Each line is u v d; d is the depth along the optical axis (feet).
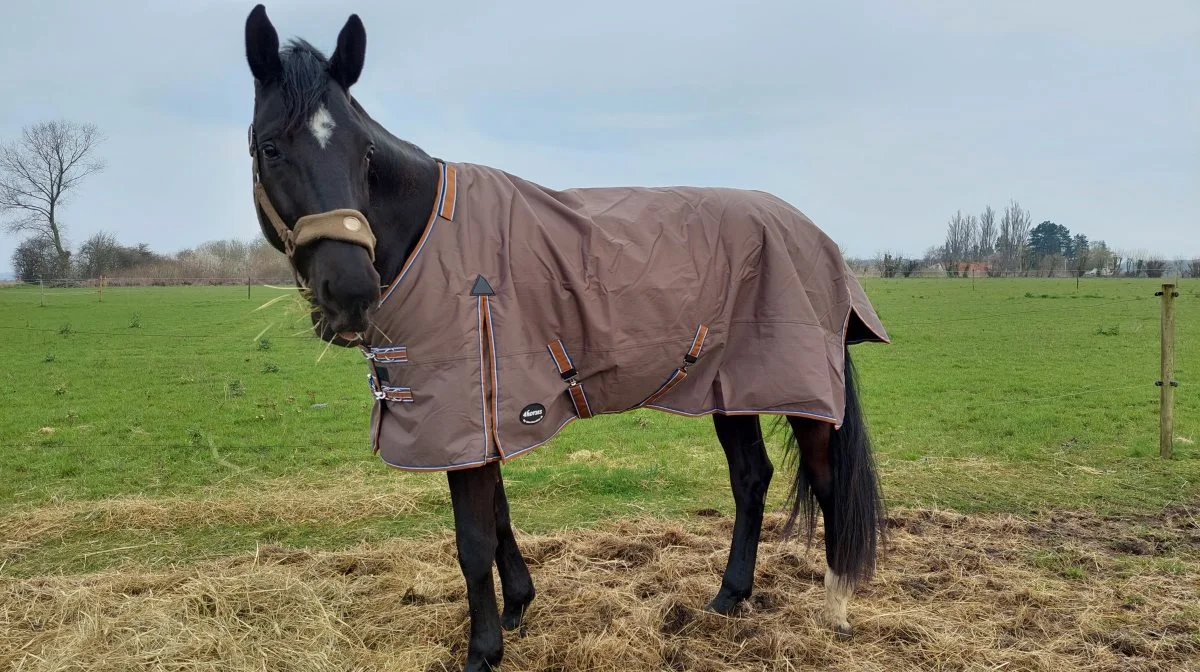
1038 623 10.52
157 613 10.33
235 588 11.16
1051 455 21.47
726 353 10.30
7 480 20.04
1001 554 13.30
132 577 12.30
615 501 17.49
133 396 33.91
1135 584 11.83
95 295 109.60
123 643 9.60
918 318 66.18
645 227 9.75
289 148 7.90
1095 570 12.59
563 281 8.98
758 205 10.47
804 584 12.14
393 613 11.09
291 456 22.71
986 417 27.68
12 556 14.24
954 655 9.73
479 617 9.33
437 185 8.85
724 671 9.51
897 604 11.30
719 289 10.03
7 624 10.55
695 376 10.19
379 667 9.48
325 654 9.48
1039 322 61.31
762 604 11.50
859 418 10.71
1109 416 27.12
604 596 11.39
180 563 13.69
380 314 8.40
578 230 9.28
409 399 8.54
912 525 14.96
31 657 9.62
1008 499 17.19
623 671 9.46
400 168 8.58
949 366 41.04
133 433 26.30
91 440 25.18
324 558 13.34
